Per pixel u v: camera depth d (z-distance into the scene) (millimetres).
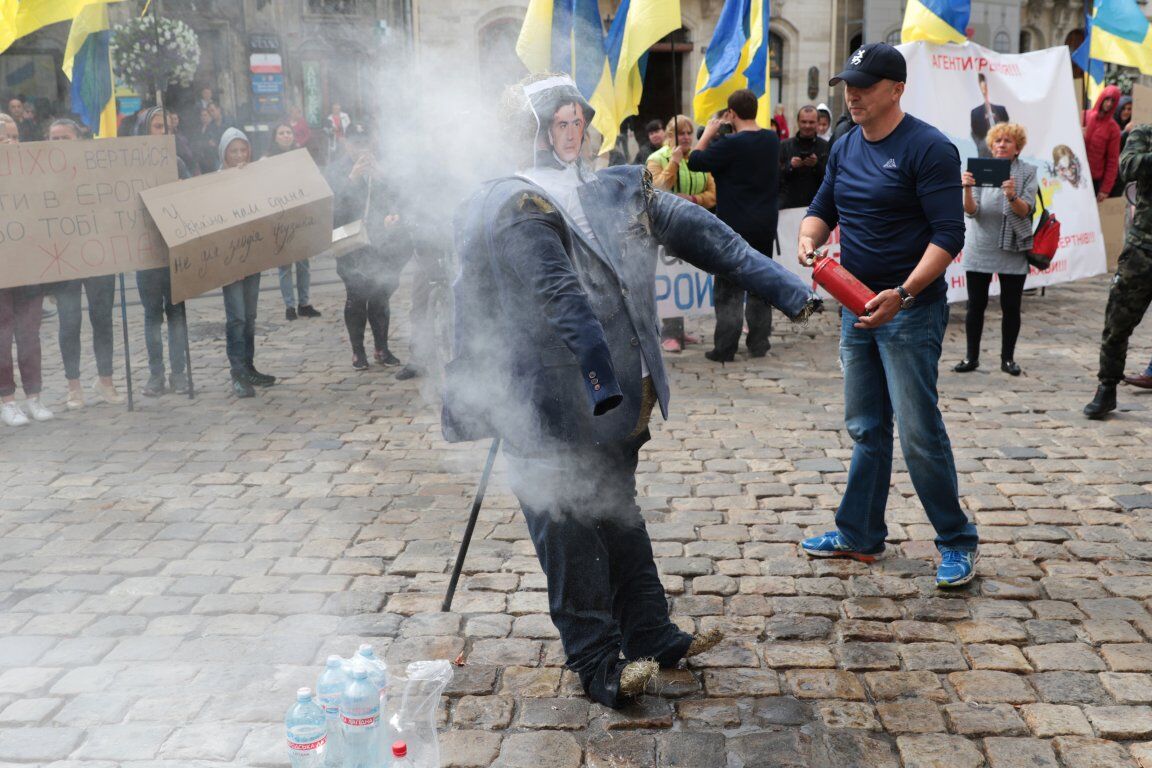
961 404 6402
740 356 7832
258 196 6473
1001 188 6777
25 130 12820
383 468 5336
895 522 4477
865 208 3766
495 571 4020
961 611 3660
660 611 3264
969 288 7066
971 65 9078
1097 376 6949
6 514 4660
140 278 6672
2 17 6473
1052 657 3338
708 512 4656
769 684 3195
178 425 6172
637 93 7445
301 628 3566
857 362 3926
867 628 3543
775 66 22578
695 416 6203
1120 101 12195
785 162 9156
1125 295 5797
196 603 3762
